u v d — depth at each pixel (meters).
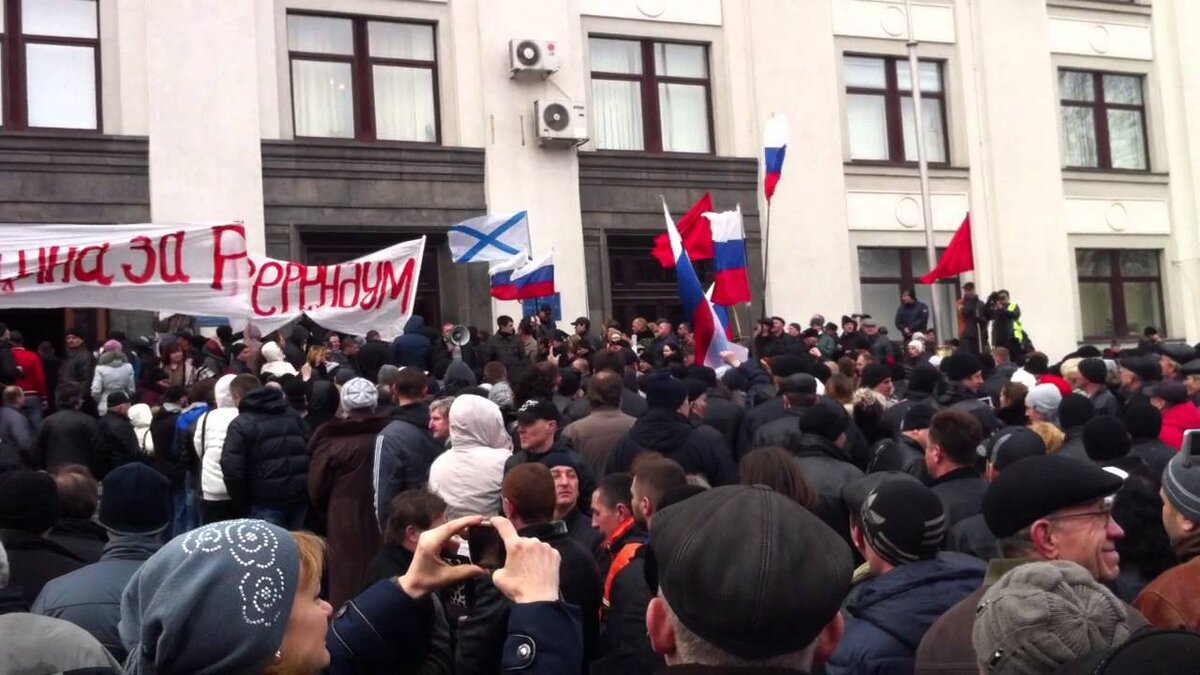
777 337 15.95
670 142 20.27
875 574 3.60
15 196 15.69
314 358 12.07
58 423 9.80
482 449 5.85
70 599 3.91
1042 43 22.97
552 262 17.19
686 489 4.02
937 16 22.28
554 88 19.00
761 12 20.83
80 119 16.31
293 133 17.50
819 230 20.80
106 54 16.39
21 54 16.03
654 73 20.19
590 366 11.86
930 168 21.89
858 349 16.47
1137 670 1.64
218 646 2.16
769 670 1.92
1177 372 10.08
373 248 18.00
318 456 7.19
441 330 18.16
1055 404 7.92
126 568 4.07
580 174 19.25
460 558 4.30
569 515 5.35
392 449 6.69
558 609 3.01
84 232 11.16
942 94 22.42
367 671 3.05
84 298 11.13
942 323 21.98
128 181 16.30
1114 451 5.54
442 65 18.52
